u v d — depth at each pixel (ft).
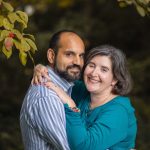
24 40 13.05
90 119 13.98
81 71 14.29
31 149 13.73
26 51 13.10
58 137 13.10
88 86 14.07
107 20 44.29
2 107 31.37
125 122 13.91
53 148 13.55
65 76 14.01
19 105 31.86
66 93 13.82
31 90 13.67
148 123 30.30
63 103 13.44
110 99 14.28
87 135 13.23
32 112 13.42
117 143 13.91
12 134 28.94
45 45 34.30
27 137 13.83
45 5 41.04
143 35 43.42
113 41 43.50
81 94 14.99
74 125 13.19
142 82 36.06
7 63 33.63
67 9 45.62
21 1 24.23
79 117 13.34
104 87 14.06
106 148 13.58
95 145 13.28
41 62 33.53
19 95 33.06
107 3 44.80
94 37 42.55
